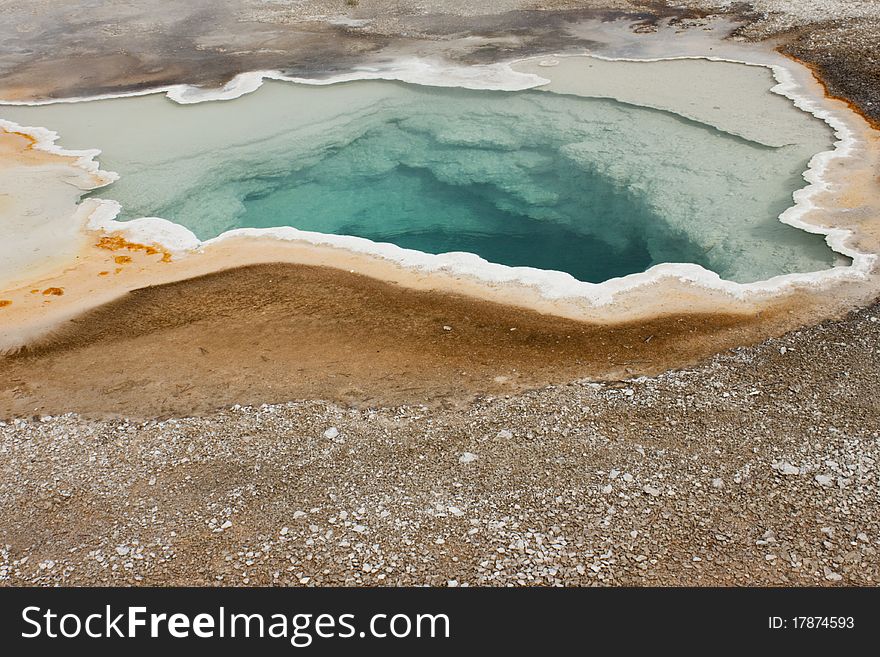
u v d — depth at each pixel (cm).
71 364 939
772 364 876
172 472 763
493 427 801
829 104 1525
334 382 881
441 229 1496
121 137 1555
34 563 673
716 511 694
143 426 826
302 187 1584
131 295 1077
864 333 916
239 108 1656
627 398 834
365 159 1605
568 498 712
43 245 1208
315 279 1097
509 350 927
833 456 744
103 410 855
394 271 1108
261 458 774
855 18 1972
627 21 2123
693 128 1470
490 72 1756
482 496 719
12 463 785
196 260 1166
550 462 754
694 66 1759
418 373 891
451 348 934
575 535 676
